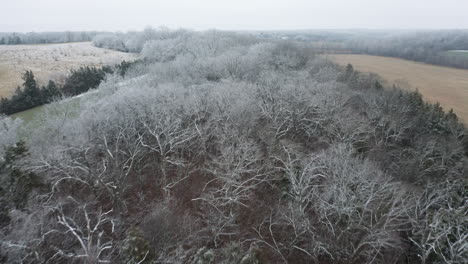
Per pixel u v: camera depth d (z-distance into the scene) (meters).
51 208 18.25
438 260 18.53
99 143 27.45
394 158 30.92
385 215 19.27
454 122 36.56
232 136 26.75
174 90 36.19
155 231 19.59
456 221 18.61
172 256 17.92
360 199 20.38
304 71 47.47
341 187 20.17
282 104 32.91
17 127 33.47
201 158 29.86
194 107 31.53
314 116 34.28
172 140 24.47
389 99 40.28
